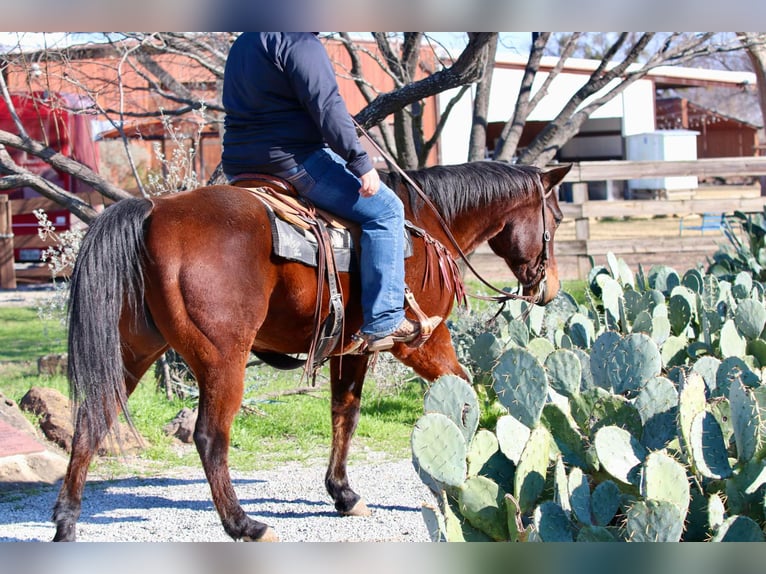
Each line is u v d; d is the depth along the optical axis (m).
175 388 8.00
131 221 3.82
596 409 4.00
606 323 7.54
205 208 3.97
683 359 6.19
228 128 4.36
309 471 6.13
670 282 8.93
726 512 3.53
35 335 12.51
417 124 9.60
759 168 15.72
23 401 6.90
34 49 7.74
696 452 3.44
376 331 4.32
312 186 4.23
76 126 14.80
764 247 11.12
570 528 3.34
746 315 6.62
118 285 3.77
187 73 11.46
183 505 5.33
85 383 3.72
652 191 28.25
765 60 14.65
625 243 15.49
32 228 18.12
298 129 4.19
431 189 5.10
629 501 3.48
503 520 3.50
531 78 9.88
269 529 4.01
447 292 4.91
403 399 8.15
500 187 5.28
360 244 4.36
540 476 3.54
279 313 4.19
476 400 3.81
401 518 5.01
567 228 21.67
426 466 3.50
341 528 4.81
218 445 3.92
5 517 4.95
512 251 5.45
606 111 26.50
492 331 8.17
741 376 4.38
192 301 3.83
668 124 34.19
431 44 10.50
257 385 8.24
